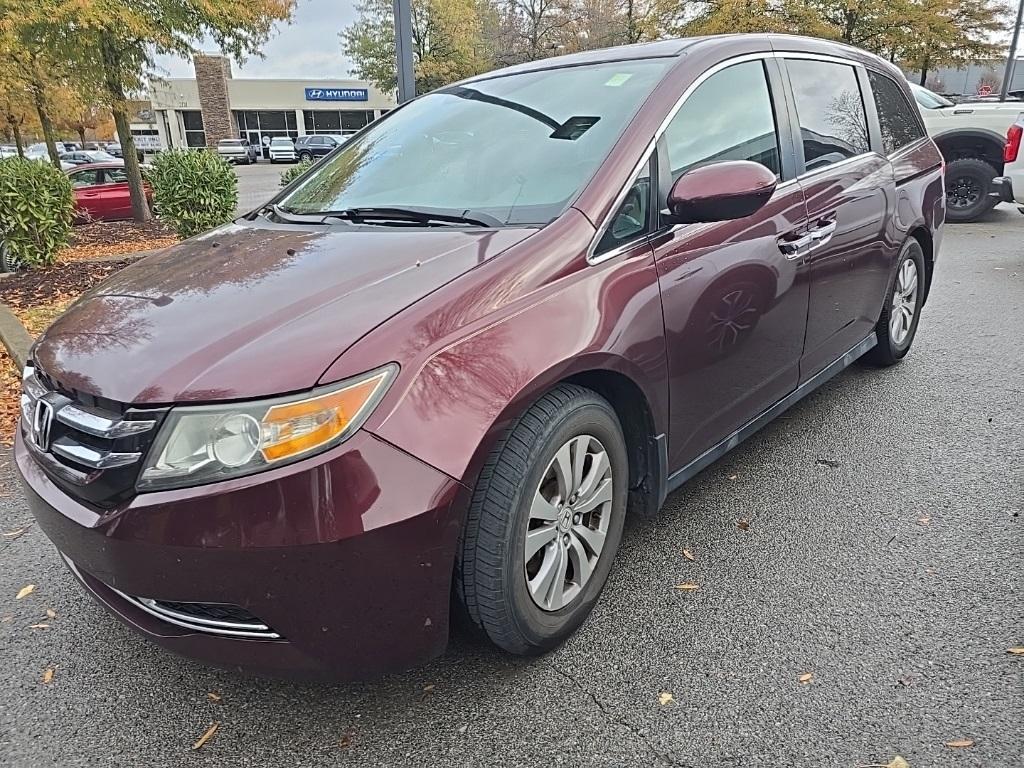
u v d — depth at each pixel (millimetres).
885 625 2326
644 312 2297
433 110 3248
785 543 2801
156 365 1839
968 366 4586
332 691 2162
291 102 52344
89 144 48656
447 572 1863
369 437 1728
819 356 3457
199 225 9625
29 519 3215
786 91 3215
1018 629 2277
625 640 2309
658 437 2463
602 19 29359
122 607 1993
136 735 2035
